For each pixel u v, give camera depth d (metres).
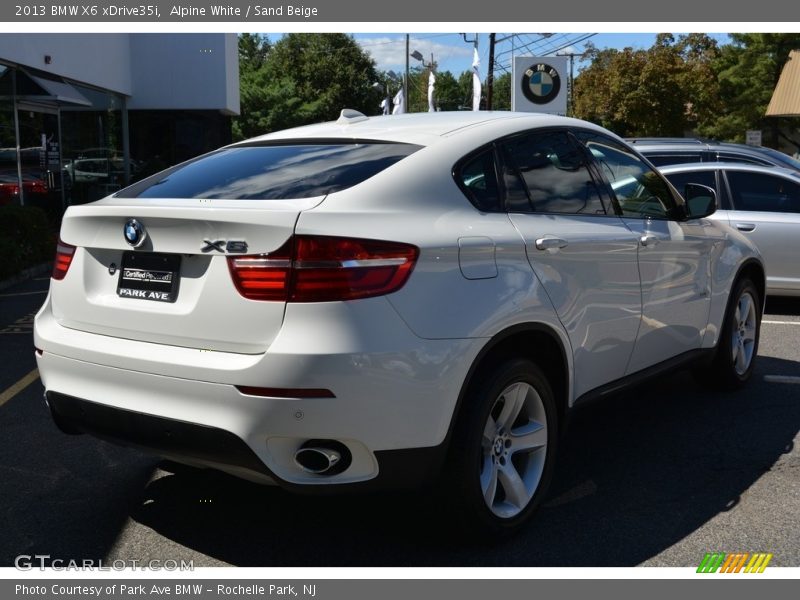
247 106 50.81
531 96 18.33
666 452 4.77
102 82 20.41
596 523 3.86
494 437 3.58
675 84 36.31
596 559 3.52
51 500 4.14
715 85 37.53
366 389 3.03
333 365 2.97
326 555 3.58
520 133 4.04
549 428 3.81
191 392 3.15
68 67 17.83
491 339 3.37
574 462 4.64
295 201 3.23
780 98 35.22
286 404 2.99
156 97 23.42
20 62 15.23
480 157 3.76
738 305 5.80
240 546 3.67
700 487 4.27
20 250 11.85
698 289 5.10
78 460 4.68
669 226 4.81
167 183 3.84
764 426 5.21
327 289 3.00
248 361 3.05
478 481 3.40
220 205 3.30
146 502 4.12
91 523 3.89
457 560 3.52
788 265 8.53
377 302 3.06
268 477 3.10
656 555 3.55
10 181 15.34
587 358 4.06
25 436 5.07
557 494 4.20
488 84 36.06
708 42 37.16
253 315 3.06
